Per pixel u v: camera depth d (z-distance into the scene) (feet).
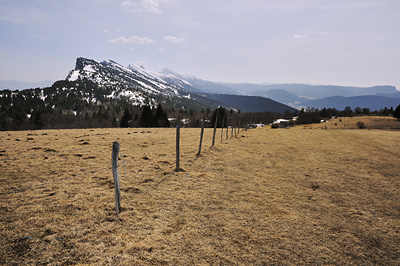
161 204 25.08
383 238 19.94
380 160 52.31
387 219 23.47
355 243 19.07
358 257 17.26
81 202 24.20
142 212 22.89
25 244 16.76
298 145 74.13
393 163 49.44
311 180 36.45
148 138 76.54
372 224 22.36
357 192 31.24
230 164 45.21
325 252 17.72
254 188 31.81
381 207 26.43
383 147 73.36
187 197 27.37
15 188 27.61
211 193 29.09
